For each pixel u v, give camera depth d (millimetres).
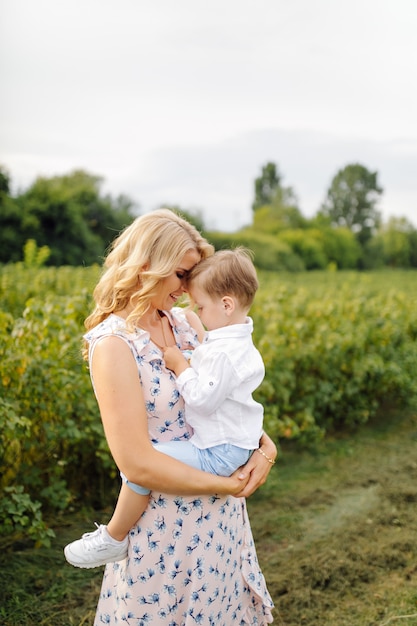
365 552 3818
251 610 2273
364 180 64625
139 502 2002
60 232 27531
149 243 2012
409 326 8055
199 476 1970
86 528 4008
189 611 2016
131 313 1995
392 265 55312
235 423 2080
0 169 27672
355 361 6305
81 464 4398
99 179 36000
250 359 2121
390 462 5383
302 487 4824
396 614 3238
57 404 3932
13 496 3400
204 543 2027
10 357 3812
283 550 3881
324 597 3383
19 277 9797
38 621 3094
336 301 7902
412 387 6816
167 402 2037
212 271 2115
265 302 7449
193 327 2422
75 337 4254
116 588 2096
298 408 5891
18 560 3584
